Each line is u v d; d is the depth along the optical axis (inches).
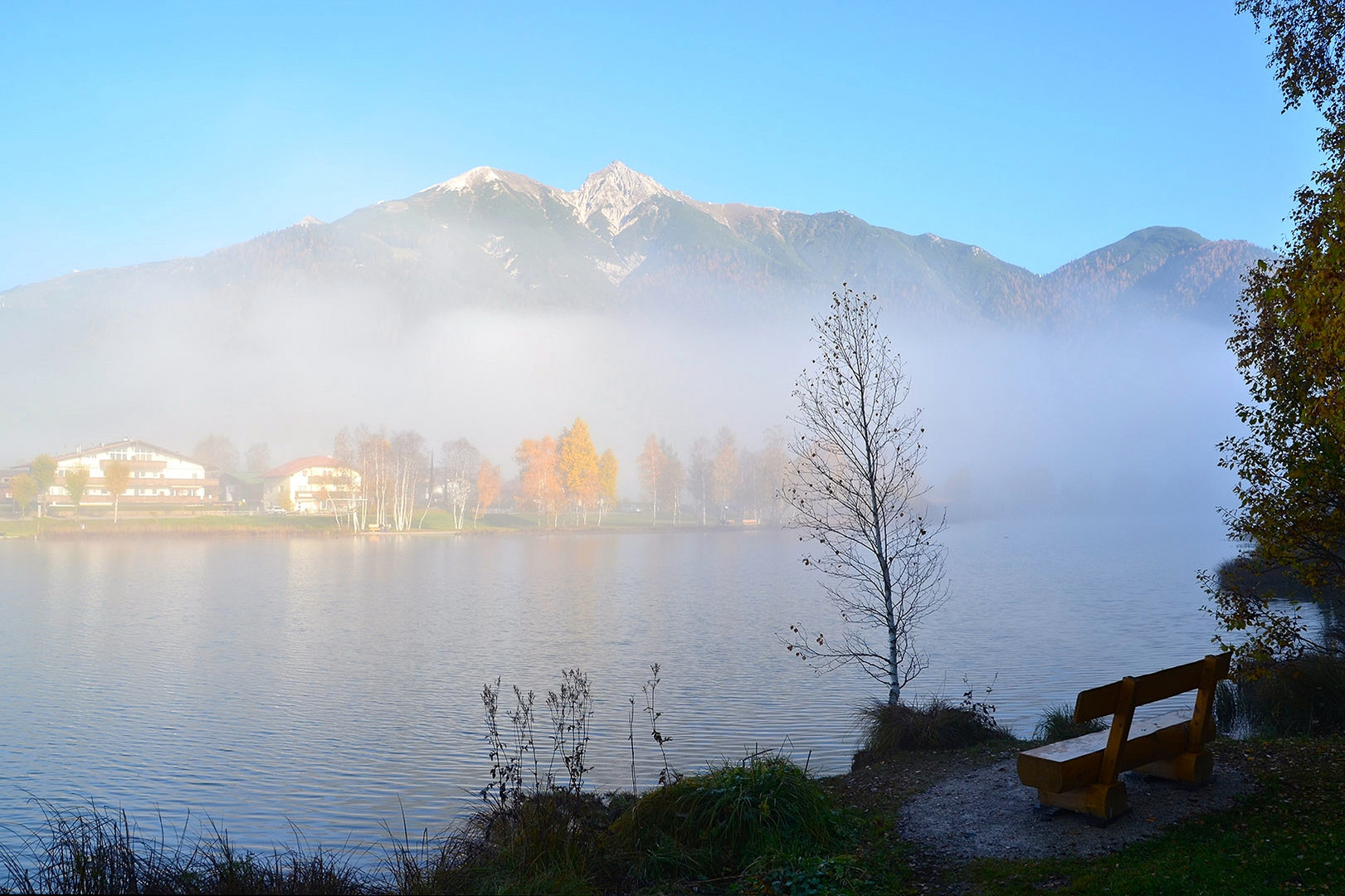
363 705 880.3
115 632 1422.2
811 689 910.4
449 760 676.7
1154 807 313.6
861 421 561.6
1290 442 451.8
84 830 267.3
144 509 5629.9
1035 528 5492.1
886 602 550.6
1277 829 285.3
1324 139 471.2
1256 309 475.5
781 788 320.8
